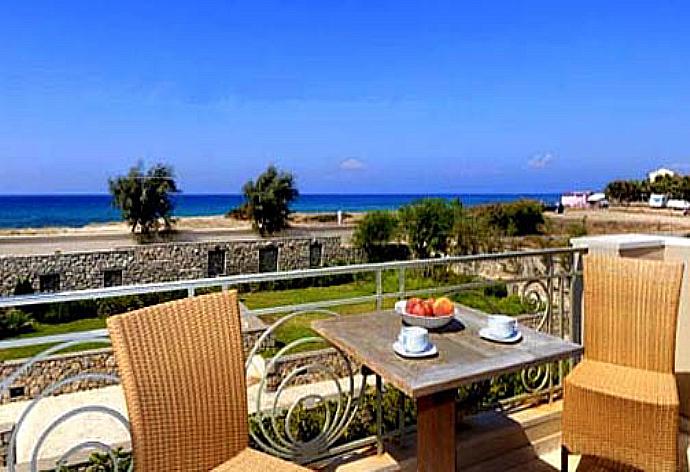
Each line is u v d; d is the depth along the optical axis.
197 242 18.48
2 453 6.09
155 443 1.49
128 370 1.47
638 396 2.10
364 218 21.22
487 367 1.63
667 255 2.98
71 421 6.69
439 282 14.41
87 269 15.85
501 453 2.58
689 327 2.71
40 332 11.79
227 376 1.70
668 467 2.03
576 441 2.24
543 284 3.12
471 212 20.81
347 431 2.54
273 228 22.31
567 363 2.92
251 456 1.69
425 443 1.88
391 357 1.72
